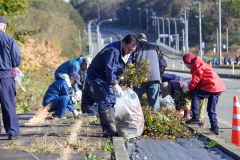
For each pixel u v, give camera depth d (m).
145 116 18.75
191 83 20.28
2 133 17.89
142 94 21.28
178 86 22.78
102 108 17.47
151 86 21.12
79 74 25.69
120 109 17.52
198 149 16.27
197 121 20.58
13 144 15.68
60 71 23.50
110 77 17.30
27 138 16.91
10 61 16.27
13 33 39.25
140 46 21.12
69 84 23.16
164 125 18.70
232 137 17.78
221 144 16.38
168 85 22.88
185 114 22.72
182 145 16.97
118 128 17.62
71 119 22.66
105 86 17.48
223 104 33.56
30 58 54.72
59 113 22.83
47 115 23.16
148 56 21.05
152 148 16.30
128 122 17.55
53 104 22.88
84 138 17.00
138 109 17.75
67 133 17.98
